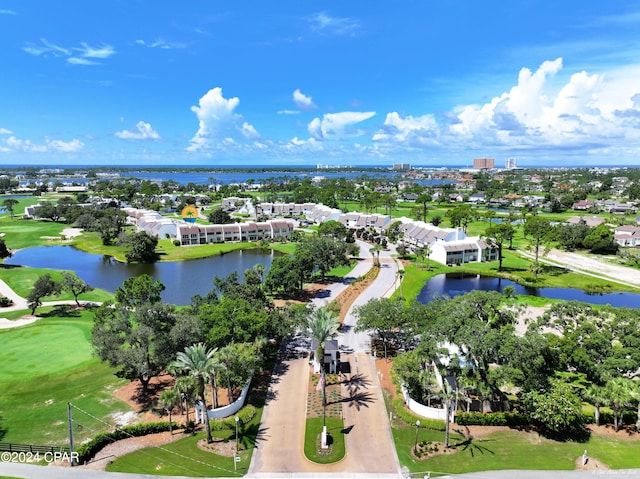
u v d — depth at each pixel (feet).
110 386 198.49
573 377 200.13
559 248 531.91
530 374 167.32
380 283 381.81
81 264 474.49
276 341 255.50
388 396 195.11
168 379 206.90
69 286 313.94
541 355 170.81
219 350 188.44
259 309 231.50
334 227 543.39
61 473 142.51
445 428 169.68
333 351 215.10
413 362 184.65
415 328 211.20
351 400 191.72
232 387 201.87
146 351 187.42
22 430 165.17
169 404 160.45
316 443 161.38
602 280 386.32
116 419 174.50
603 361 174.19
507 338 168.96
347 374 215.51
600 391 164.14
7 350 230.07
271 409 184.96
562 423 159.43
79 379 202.59
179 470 146.20
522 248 530.68
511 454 156.15
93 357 221.05
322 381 179.63
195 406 172.96
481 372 177.47
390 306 226.58
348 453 156.46
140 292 244.22
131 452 155.53
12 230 652.07
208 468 147.74
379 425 173.58
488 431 170.19
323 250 376.07
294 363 228.63
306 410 183.83
